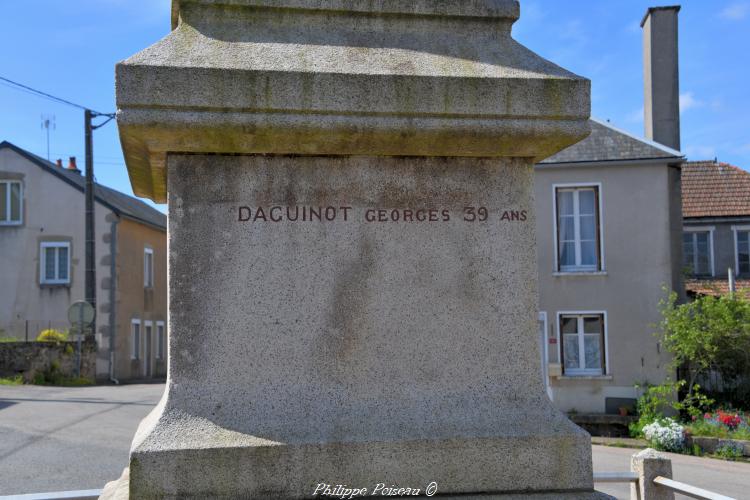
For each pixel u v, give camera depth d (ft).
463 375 11.30
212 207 11.03
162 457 10.10
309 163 11.32
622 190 57.52
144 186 13.37
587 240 58.08
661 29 65.72
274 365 10.89
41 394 60.03
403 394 11.10
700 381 58.34
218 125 10.57
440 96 11.05
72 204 92.73
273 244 11.10
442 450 10.73
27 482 29.14
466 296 11.46
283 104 10.67
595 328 57.36
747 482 37.50
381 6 11.86
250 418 10.59
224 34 11.34
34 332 91.20
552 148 11.59
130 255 97.19
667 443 48.34
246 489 10.25
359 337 11.14
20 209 92.79
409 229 11.44
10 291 91.86
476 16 12.11
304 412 10.75
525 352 11.48
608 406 56.34
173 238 10.91
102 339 90.84
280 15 11.67
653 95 65.51
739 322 52.54
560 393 56.85
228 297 10.92
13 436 39.01
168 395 10.62
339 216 11.30
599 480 13.84
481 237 11.60
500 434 10.89
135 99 10.39
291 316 11.02
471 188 11.66
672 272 58.13
